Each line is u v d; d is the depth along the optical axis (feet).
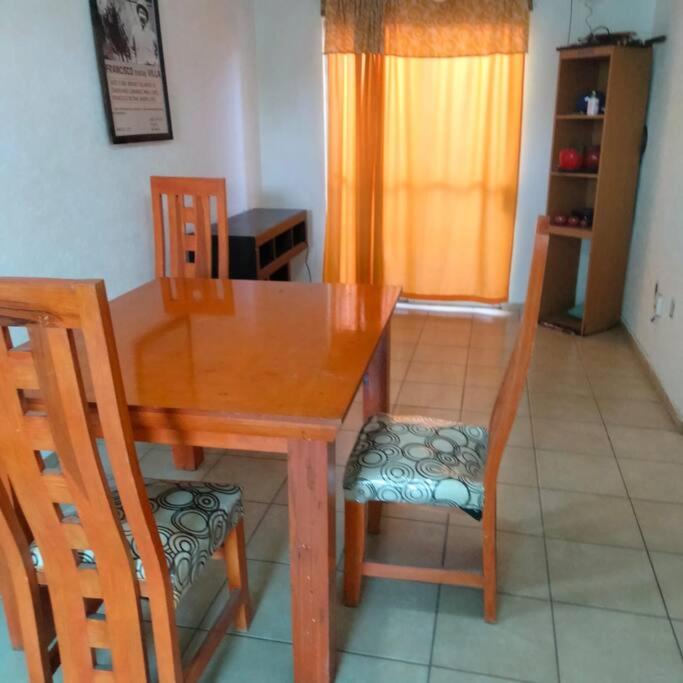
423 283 14.67
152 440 4.51
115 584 4.12
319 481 4.38
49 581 4.23
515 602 5.98
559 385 10.76
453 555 6.61
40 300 3.24
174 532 4.61
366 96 13.25
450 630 5.67
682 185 10.08
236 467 8.29
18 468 3.81
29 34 7.72
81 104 8.75
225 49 12.99
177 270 8.63
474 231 14.05
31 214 7.98
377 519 6.88
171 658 4.41
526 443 8.82
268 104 14.69
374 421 6.30
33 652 4.61
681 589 6.14
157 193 8.48
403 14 12.83
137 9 9.78
